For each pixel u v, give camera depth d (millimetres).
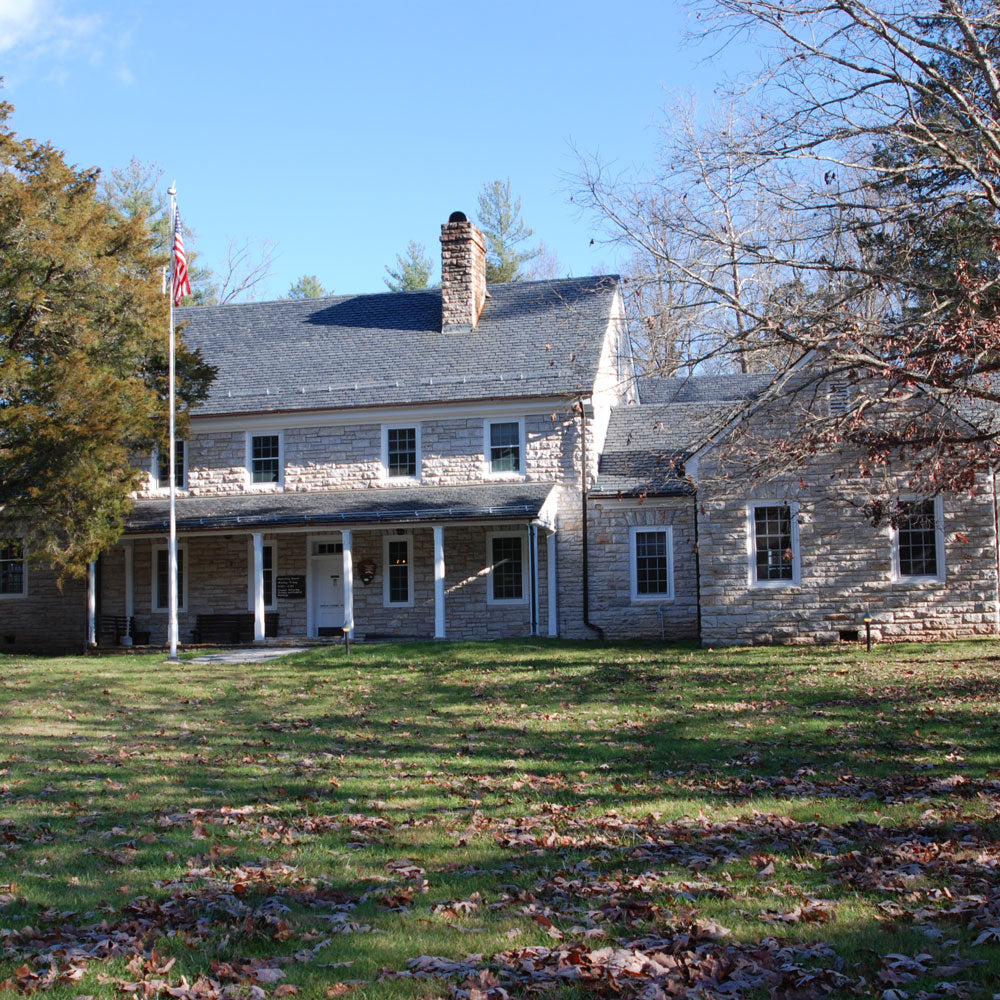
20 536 24703
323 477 28500
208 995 5023
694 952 5520
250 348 31000
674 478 25562
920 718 13242
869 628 21391
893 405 16484
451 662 21188
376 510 25859
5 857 7633
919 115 16188
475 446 27766
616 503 26844
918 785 9539
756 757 11258
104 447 23094
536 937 5832
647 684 17484
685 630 26328
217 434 29078
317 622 28594
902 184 16500
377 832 8430
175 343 27234
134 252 27297
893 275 15633
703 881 6828
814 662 19500
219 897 6574
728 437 21109
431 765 11414
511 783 10289
